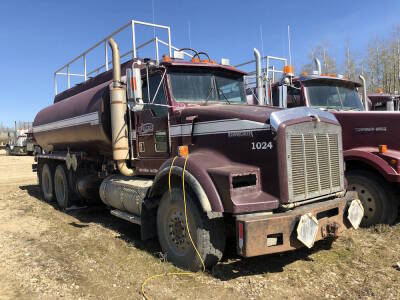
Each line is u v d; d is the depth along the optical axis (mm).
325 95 7328
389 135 6254
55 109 9000
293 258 4812
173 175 4605
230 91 5848
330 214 4547
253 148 4289
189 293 3846
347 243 5324
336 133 4859
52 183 9516
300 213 4012
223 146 4586
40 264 4840
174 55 5793
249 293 3838
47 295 3912
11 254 5293
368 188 6051
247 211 3941
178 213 4590
